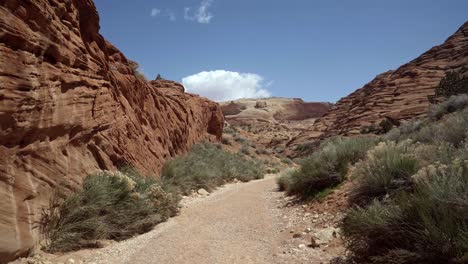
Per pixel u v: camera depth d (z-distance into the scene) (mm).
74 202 7488
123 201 8789
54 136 7930
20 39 6871
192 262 6012
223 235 7910
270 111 155625
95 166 9656
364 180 8211
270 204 11594
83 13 10844
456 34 90562
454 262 4141
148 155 14273
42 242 6406
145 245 7188
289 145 76688
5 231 5570
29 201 6445
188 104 28547
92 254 6566
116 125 11938
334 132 65688
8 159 6207
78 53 9797
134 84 15617
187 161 18609
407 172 7445
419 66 81438
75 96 9141
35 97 7086
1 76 6195
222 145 34875
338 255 5840
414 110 56656
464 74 54438
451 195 4746
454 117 12070
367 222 5391
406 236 4895
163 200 10062
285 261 5918
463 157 6586
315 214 8945
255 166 29781
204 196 14453
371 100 73562
